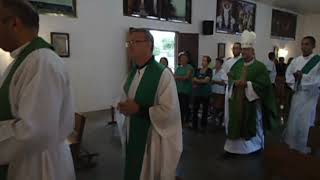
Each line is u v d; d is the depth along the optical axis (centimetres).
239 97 377
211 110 613
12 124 99
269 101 386
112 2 701
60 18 619
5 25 104
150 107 189
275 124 395
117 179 317
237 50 519
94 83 690
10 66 112
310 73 378
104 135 486
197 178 323
